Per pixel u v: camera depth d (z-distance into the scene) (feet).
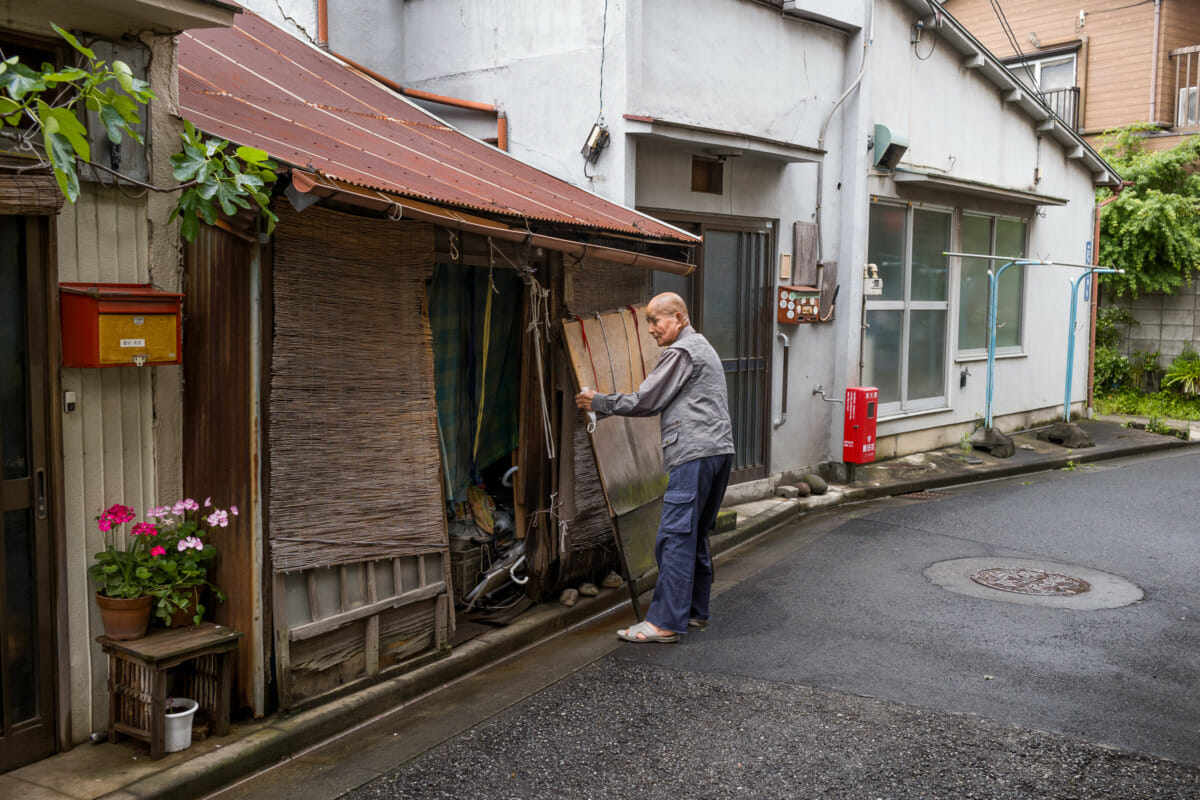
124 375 12.40
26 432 11.33
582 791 11.88
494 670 16.12
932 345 37.40
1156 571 21.86
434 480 15.39
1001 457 37.19
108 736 12.32
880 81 32.04
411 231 14.98
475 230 14.82
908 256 34.91
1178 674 15.65
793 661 16.28
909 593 20.17
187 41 18.85
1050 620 18.35
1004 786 11.91
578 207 19.07
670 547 17.03
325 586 13.76
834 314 31.45
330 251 13.61
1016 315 42.98
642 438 20.38
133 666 11.98
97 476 12.12
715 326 27.12
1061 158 44.39
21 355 11.25
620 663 16.33
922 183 33.94
